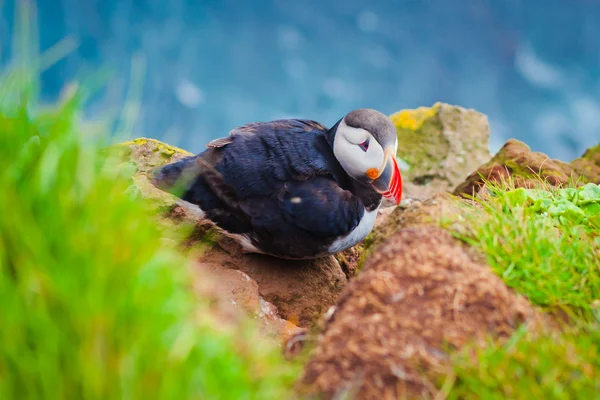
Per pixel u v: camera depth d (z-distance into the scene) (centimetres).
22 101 478
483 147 1360
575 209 679
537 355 493
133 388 409
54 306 407
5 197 425
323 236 793
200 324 470
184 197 804
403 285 545
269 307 780
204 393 438
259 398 466
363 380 492
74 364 404
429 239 589
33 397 406
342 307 551
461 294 532
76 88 483
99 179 455
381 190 833
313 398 490
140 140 962
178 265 491
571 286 579
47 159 439
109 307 415
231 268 830
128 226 451
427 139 1347
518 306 532
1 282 413
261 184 786
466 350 494
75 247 420
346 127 830
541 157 984
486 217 633
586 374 485
